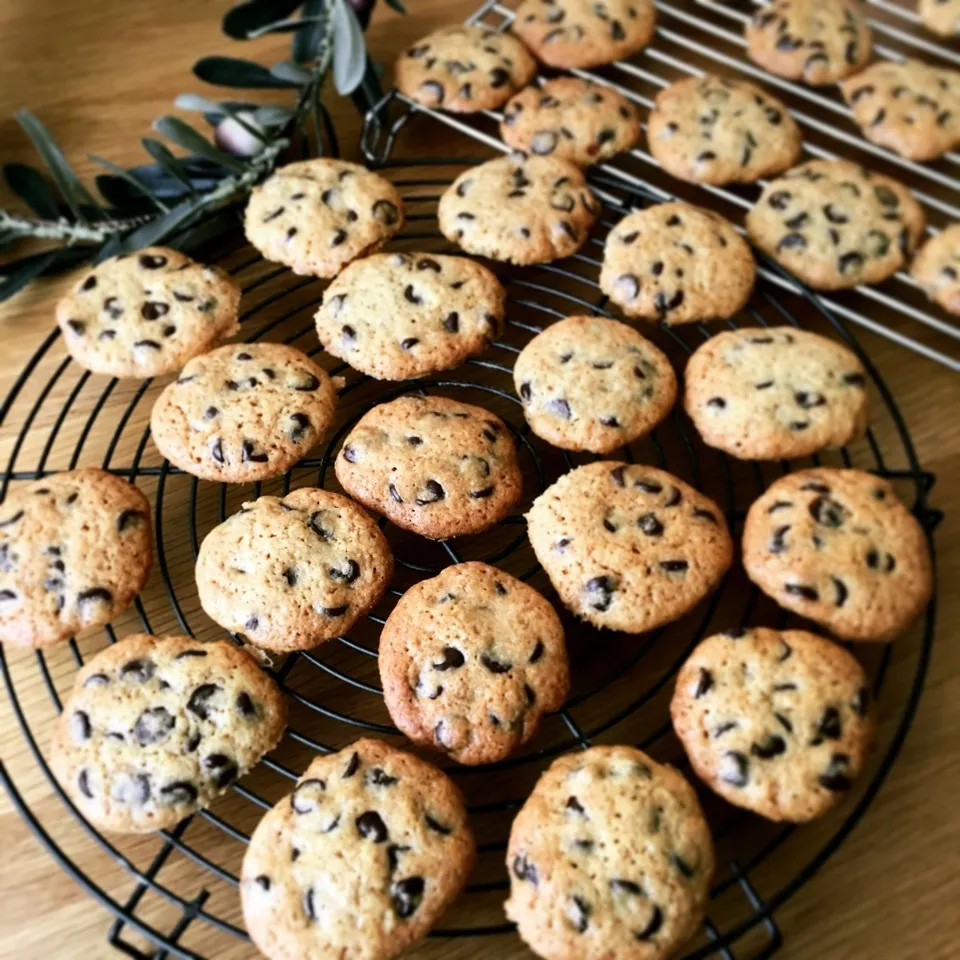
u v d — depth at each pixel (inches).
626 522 12.2
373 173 15.7
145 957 10.0
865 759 11.0
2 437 13.9
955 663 12.7
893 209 15.4
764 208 15.4
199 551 12.2
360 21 17.2
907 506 13.7
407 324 13.6
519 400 13.6
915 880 11.3
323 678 12.3
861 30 17.7
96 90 17.6
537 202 14.7
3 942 10.7
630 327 14.1
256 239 14.5
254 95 17.6
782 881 11.2
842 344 15.2
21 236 15.2
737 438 13.1
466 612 11.6
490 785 11.7
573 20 17.4
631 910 9.8
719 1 19.1
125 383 14.5
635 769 10.7
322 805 10.4
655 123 16.3
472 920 10.9
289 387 13.1
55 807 11.4
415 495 12.3
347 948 9.7
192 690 11.0
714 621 12.9
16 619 11.6
